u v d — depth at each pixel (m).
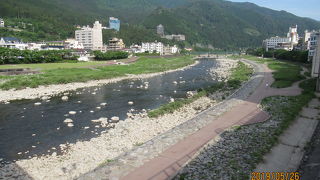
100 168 19.12
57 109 40.81
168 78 80.94
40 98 48.53
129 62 126.38
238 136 25.11
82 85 64.06
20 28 190.62
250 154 20.83
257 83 62.06
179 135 25.72
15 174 19.92
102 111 40.00
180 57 189.25
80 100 47.75
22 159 22.88
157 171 18.45
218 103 41.44
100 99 48.97
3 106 42.06
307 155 21.45
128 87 63.25
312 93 46.53
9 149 25.14
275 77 70.88
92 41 196.38
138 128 30.30
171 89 61.03
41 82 60.59
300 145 23.48
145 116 36.22
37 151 24.69
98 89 59.78
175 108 39.53
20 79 61.22
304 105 37.81
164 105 41.31
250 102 40.88
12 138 28.08
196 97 47.19
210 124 29.39
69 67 88.44
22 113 38.16
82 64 101.62
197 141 24.05
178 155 21.06
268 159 20.25
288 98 42.31
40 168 20.86
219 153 21.31
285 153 21.67
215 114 33.66
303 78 69.62
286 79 66.31
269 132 25.88
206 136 25.36
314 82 58.28
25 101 45.88
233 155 20.81
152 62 130.25
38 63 99.12
